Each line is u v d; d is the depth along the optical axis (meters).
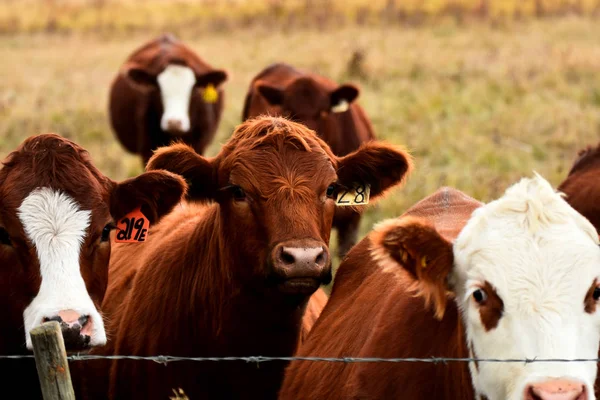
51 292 7.01
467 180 18.23
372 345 6.93
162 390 8.68
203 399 8.55
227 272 8.12
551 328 5.52
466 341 6.06
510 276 5.65
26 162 7.46
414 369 6.54
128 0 61.62
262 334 8.26
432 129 23.30
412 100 27.17
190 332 8.56
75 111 27.88
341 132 17.22
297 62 35.53
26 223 7.17
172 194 7.94
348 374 7.08
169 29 48.66
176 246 8.98
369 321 7.29
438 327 6.52
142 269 9.20
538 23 42.62
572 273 5.62
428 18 45.50
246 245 7.79
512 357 5.57
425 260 6.02
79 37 48.16
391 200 16.73
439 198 8.20
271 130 7.97
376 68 32.56
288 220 7.54
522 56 33.34
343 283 8.43
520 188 6.04
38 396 8.15
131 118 21.81
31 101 29.58
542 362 5.46
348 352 7.36
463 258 5.93
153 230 9.85
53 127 25.64
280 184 7.67
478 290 5.77
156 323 8.75
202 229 8.70
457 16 45.41
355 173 8.46
